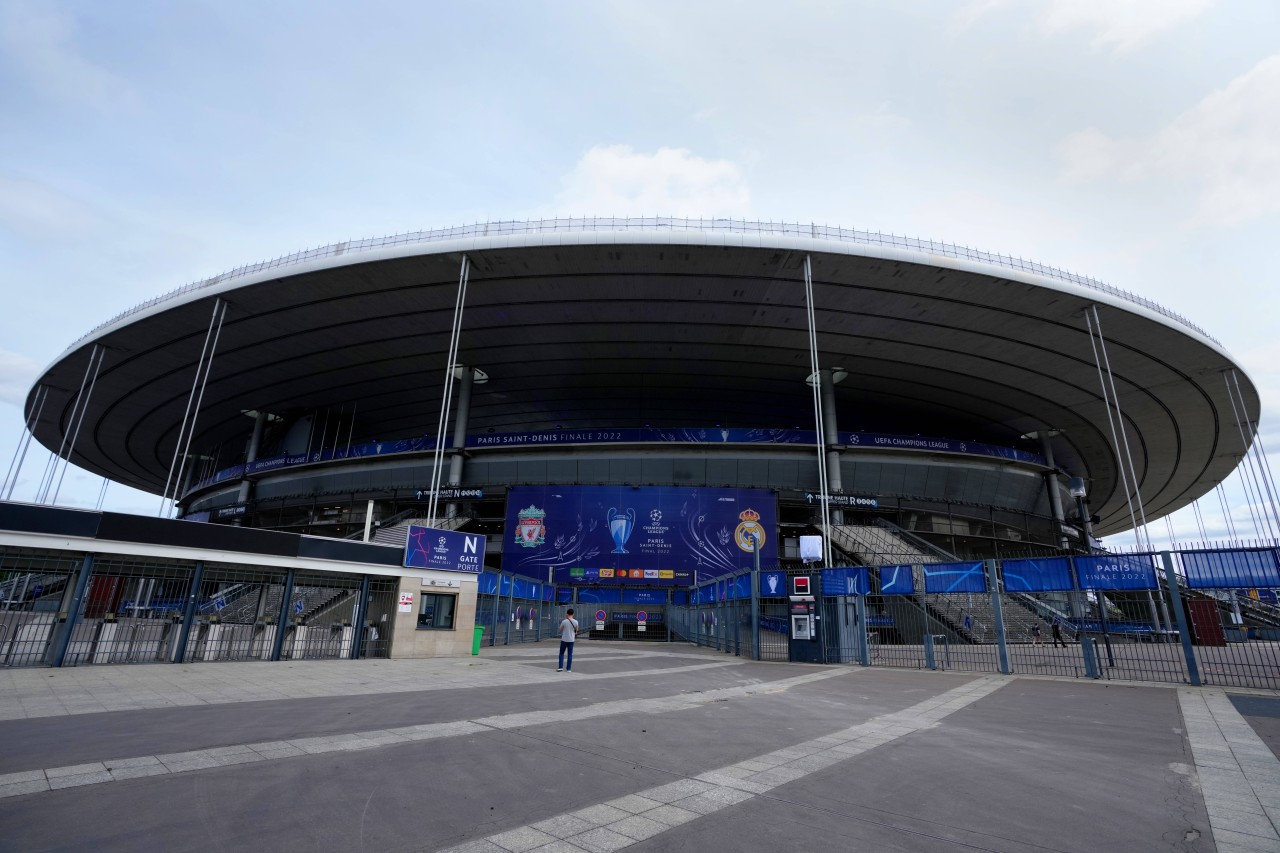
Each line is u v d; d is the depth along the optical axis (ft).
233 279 126.00
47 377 164.35
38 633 45.32
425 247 117.08
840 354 153.07
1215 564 40.73
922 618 70.18
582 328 144.66
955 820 14.79
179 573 49.08
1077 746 22.95
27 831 12.80
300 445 194.80
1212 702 33.22
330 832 13.46
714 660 66.90
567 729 25.70
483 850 12.67
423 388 179.22
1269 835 13.82
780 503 160.04
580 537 148.15
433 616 63.93
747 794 16.84
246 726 24.13
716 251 117.19
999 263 121.49
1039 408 173.06
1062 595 50.31
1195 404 161.89
